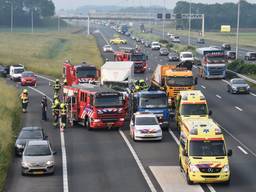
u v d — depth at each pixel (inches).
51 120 4010.8
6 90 5196.9
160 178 2443.4
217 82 6072.8
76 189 2300.7
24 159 2536.9
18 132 3479.3
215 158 2299.5
